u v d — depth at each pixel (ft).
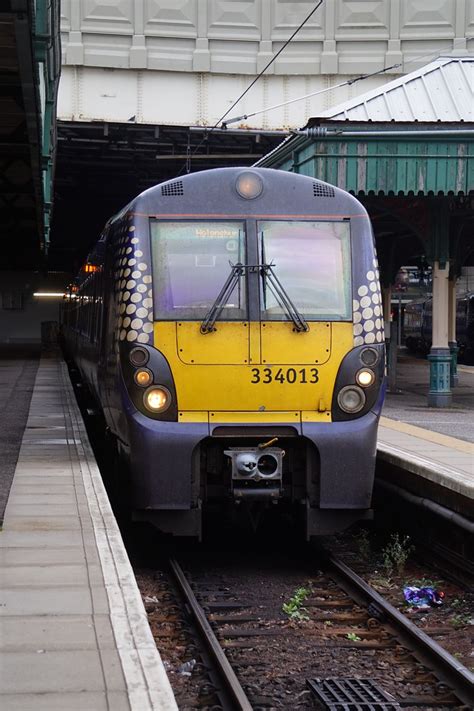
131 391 51.52
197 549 59.98
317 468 52.24
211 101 170.40
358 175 99.81
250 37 168.45
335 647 40.88
